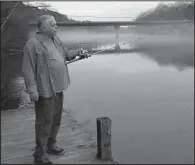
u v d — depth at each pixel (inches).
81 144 98.1
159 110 275.7
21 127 117.7
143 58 852.6
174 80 458.6
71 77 464.1
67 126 117.6
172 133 221.6
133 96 330.0
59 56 77.4
